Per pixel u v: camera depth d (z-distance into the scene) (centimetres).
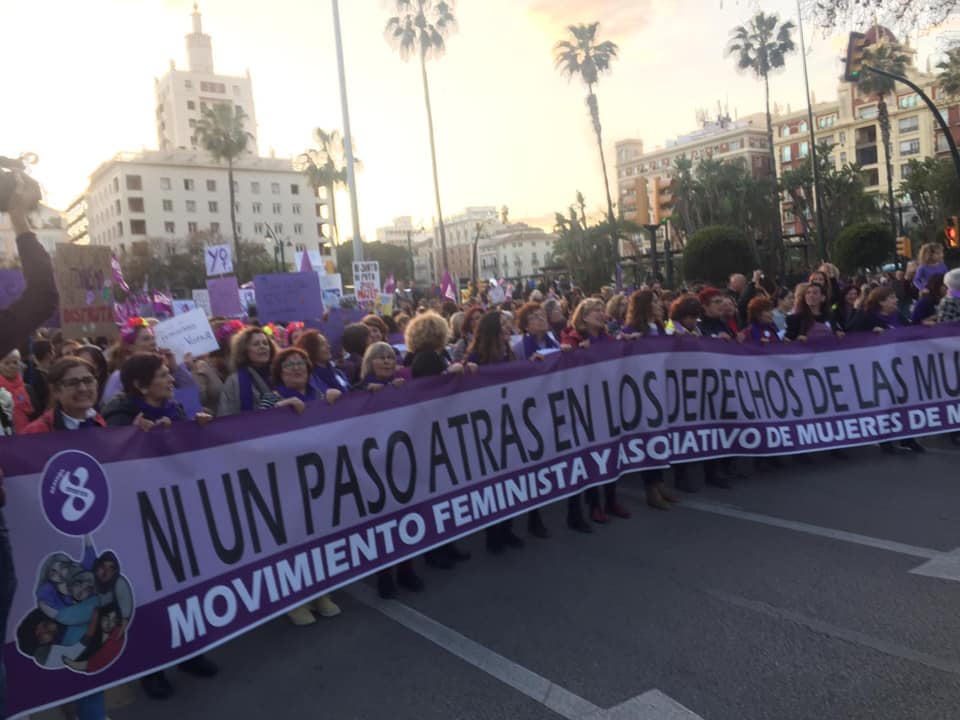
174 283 6881
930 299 789
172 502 352
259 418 393
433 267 17538
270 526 388
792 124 10050
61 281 702
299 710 335
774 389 652
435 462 467
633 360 584
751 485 636
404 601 447
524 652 372
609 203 5253
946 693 313
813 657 348
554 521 582
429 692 342
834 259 3147
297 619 423
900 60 5053
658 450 590
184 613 345
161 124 11794
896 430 690
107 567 324
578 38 5116
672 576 452
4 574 231
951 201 3894
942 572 433
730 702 316
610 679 341
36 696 298
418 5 4478
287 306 936
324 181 6694
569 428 540
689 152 11175
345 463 425
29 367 768
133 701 355
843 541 491
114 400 388
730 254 2612
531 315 601
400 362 811
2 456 302
